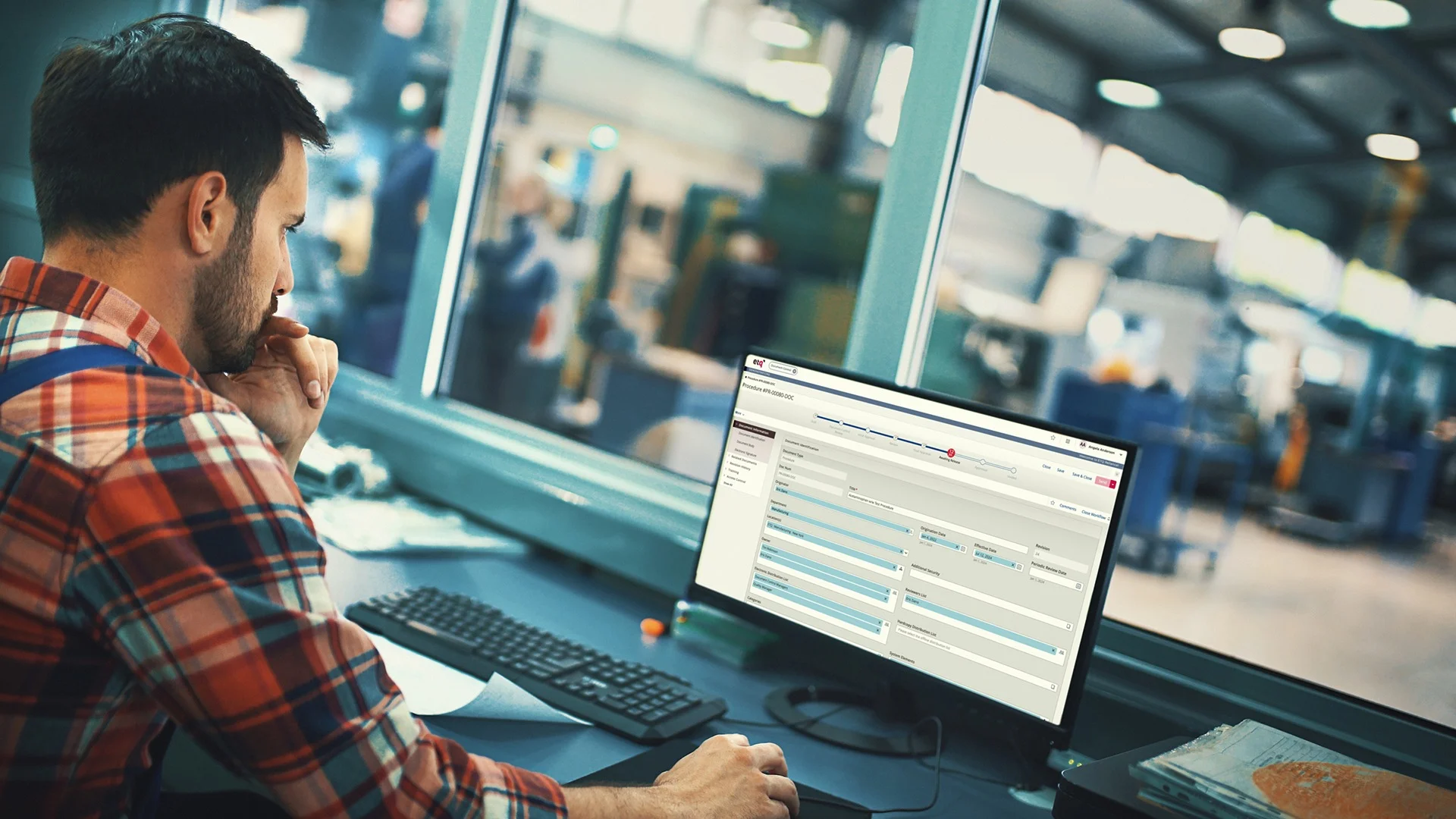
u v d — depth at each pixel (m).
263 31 2.95
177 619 0.64
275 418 1.12
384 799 0.69
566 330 8.10
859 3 8.29
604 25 8.29
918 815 1.02
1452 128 9.72
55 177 0.74
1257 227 10.35
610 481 1.71
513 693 1.06
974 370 10.05
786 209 8.52
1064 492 1.07
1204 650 1.25
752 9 8.59
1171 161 10.33
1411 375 9.93
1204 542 8.77
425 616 1.26
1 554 0.65
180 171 0.74
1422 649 7.05
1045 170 10.20
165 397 0.69
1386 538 9.53
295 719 0.66
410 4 4.00
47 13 2.79
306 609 0.70
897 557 1.17
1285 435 9.76
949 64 1.44
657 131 8.55
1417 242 10.04
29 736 0.67
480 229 2.05
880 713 1.26
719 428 7.34
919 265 1.46
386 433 1.99
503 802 0.74
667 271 8.66
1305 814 0.80
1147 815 0.82
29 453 0.65
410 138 3.89
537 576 1.61
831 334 8.04
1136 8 9.50
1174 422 7.38
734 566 1.29
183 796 1.09
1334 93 9.80
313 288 3.76
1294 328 10.27
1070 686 1.04
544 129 8.00
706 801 0.86
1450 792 0.88
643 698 1.14
